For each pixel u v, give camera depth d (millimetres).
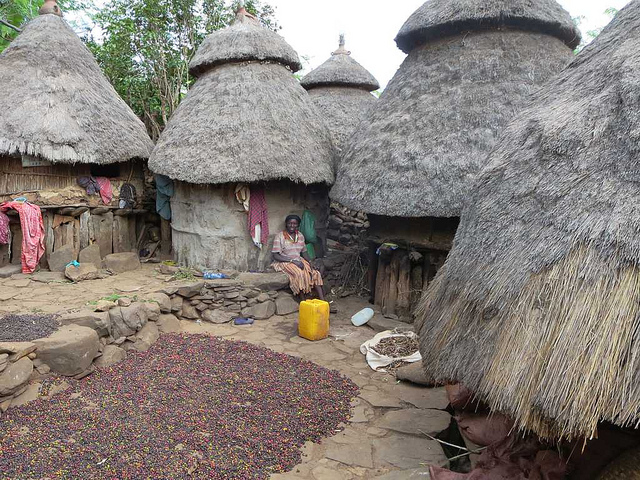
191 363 4953
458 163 5574
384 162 6125
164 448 3439
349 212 10219
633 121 2740
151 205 8836
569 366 2338
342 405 4273
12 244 7148
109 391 4270
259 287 6777
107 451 3369
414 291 6547
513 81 5918
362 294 7984
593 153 2867
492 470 3100
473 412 3793
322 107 10539
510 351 2584
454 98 6000
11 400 3916
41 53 7512
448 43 6504
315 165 7023
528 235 2869
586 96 3301
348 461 3451
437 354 3178
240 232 7121
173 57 11734
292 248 7242
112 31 11430
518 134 3623
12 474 3072
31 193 7035
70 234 7434
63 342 4344
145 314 5445
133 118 8250
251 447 3531
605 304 2381
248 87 7160
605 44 3682
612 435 2926
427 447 3637
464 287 3115
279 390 4449
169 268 7199
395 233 6762
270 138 6816
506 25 6301
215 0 11961
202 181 6562
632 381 2199
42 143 6734
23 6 11828
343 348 5723
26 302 5527
